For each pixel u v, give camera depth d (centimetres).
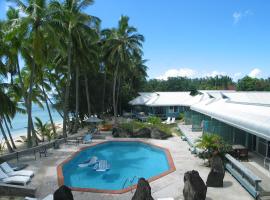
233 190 1390
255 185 1284
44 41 2572
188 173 1228
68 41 3192
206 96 4109
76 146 2647
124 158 2352
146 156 2412
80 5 3212
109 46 4434
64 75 4438
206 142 1850
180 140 2875
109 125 3784
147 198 1078
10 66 2836
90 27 3431
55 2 3008
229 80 12319
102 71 4959
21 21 2391
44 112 11925
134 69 5959
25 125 7444
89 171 1955
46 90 4172
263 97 3297
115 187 1631
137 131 3133
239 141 2225
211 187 1432
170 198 1262
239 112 1917
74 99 4381
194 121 3106
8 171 1638
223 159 1766
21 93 2902
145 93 6150
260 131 1278
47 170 1795
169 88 11212
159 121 3756
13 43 2519
